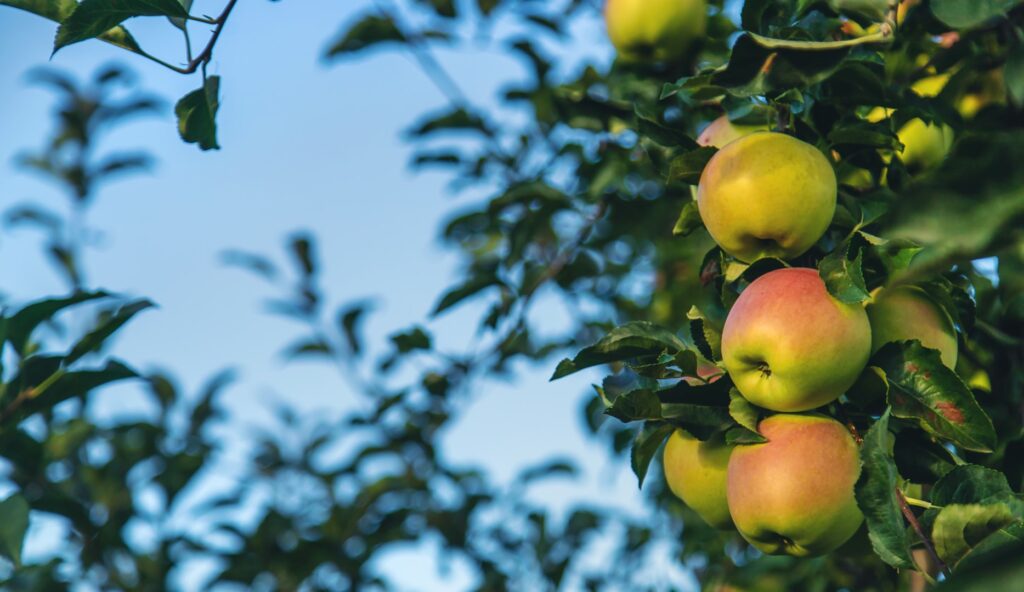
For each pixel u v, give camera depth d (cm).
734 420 200
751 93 196
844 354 183
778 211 195
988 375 258
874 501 169
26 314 243
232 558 445
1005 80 209
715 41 298
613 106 313
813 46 195
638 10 289
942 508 171
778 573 346
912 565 164
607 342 212
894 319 195
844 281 184
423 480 468
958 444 181
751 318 188
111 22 213
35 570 336
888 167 223
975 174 95
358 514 464
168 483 452
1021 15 225
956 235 97
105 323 246
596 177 355
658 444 222
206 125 218
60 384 252
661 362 209
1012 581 75
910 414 185
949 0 200
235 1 217
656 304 418
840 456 188
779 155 198
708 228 210
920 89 256
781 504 186
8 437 259
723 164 203
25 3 219
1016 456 215
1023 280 233
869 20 227
